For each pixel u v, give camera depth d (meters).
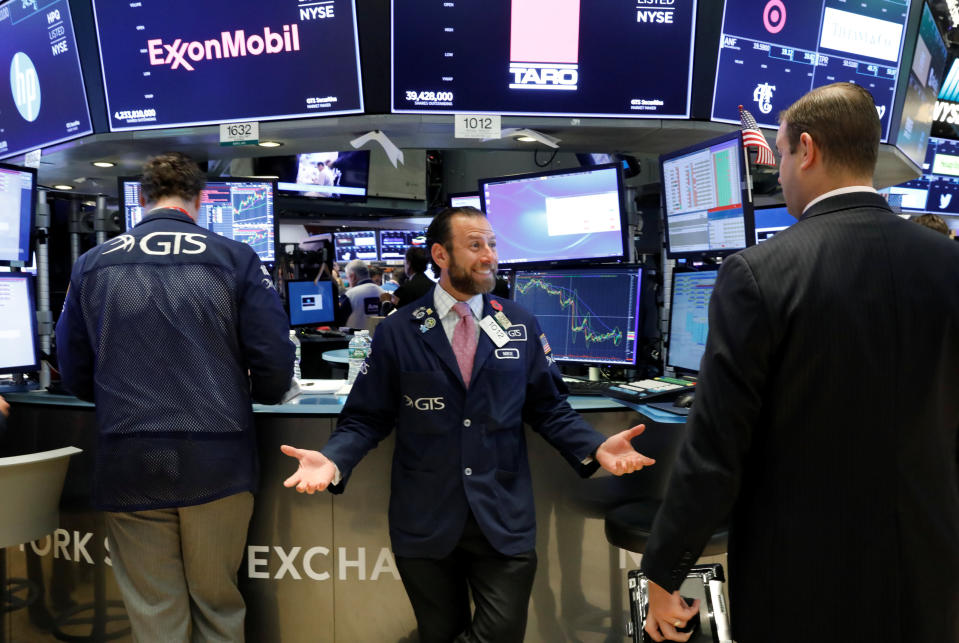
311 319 4.48
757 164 1.95
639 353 2.18
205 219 2.70
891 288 0.91
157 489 1.55
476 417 1.55
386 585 1.88
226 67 2.78
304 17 2.68
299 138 3.03
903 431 0.90
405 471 1.59
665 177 2.20
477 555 1.58
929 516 0.91
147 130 2.91
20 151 3.23
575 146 3.30
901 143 3.87
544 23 2.71
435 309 1.63
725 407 0.95
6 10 2.97
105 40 2.81
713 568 1.48
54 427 2.00
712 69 2.87
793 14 3.02
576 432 1.59
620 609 1.94
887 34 3.33
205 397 1.58
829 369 0.91
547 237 2.43
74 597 2.01
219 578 1.66
